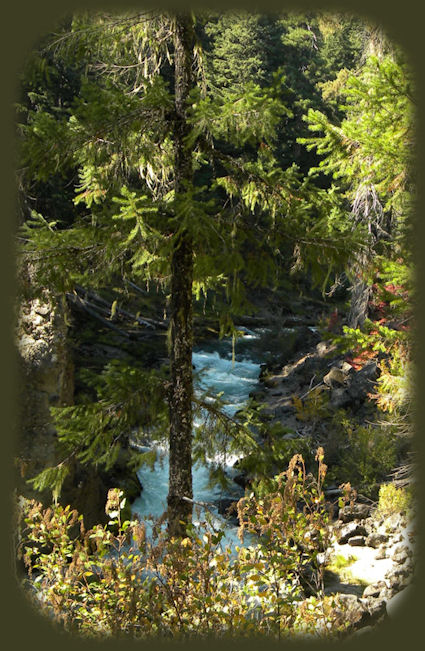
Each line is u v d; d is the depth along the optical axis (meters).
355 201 12.81
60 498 8.34
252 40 29.98
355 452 11.68
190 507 6.43
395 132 5.85
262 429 6.73
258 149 6.38
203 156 7.04
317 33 36.19
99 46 6.48
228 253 5.64
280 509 5.29
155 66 7.07
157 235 5.84
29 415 8.23
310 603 5.39
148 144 6.61
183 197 5.58
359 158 6.47
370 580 8.03
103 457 6.35
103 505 9.38
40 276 5.81
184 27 6.30
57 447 6.62
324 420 14.29
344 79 26.83
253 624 4.84
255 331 24.53
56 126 5.70
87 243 5.91
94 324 18.23
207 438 6.68
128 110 5.91
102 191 6.68
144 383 6.42
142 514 10.33
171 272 6.43
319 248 5.95
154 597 5.07
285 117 30.95
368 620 6.06
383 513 9.66
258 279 6.14
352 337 6.70
